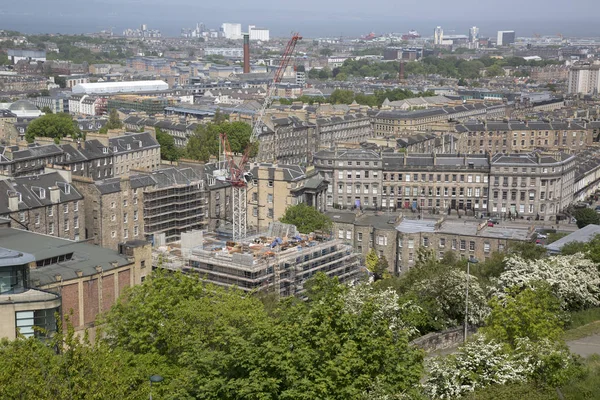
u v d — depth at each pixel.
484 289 148.50
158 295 126.00
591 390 92.81
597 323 130.12
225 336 100.06
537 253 192.50
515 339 104.25
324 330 92.88
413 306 129.88
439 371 93.12
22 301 128.38
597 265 157.12
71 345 92.75
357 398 84.69
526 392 88.75
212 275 195.50
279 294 190.00
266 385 85.81
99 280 161.62
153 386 96.31
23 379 85.50
